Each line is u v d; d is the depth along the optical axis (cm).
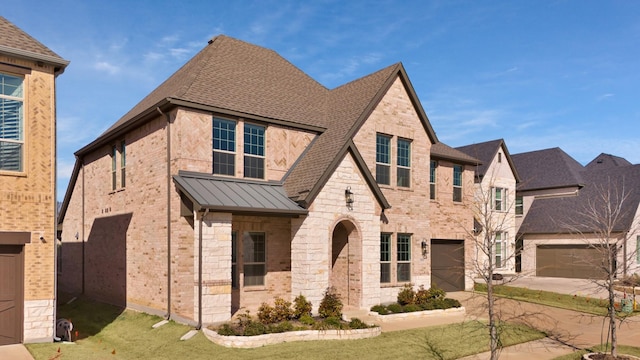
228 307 1528
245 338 1309
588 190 3544
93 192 2411
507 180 3403
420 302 1945
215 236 1523
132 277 1952
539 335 1614
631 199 3241
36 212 1352
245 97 1959
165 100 1675
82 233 2514
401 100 2141
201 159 1725
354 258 1841
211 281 1500
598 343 1519
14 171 1337
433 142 2275
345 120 2009
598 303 2289
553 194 3744
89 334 1639
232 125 1858
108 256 2191
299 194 1748
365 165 1850
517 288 2666
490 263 1128
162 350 1297
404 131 2141
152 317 1730
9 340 1309
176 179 1634
